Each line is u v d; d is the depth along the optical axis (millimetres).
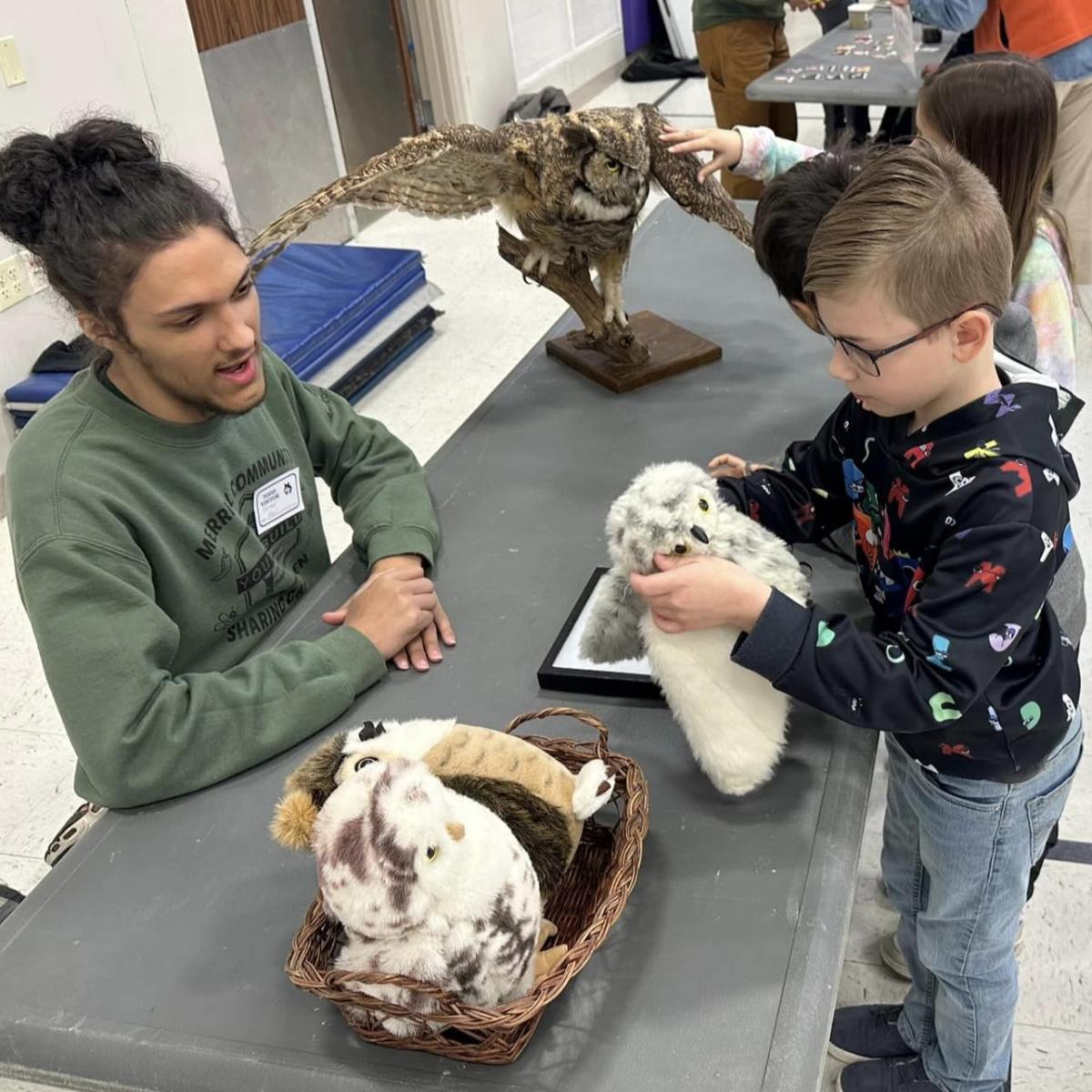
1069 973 1493
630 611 938
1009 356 1095
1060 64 2604
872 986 1505
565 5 5660
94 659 1003
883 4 3945
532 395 1652
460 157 1426
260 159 3816
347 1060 771
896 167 831
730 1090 718
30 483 1060
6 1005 840
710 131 1577
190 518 1172
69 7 2836
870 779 967
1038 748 948
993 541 809
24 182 962
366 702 1109
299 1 3873
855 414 1019
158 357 1026
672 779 971
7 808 1951
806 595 938
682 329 1727
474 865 715
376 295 3252
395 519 1322
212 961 859
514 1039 740
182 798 1023
